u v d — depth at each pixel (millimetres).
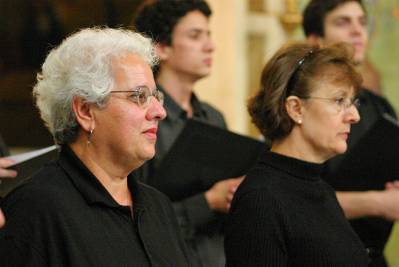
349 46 7309
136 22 9711
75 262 5680
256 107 7301
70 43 6109
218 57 14141
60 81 6051
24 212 5754
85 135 6082
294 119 7125
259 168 7020
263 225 6562
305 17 10805
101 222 5914
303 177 6992
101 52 6016
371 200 8891
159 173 8414
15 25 15375
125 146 6000
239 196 6793
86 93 5957
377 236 9188
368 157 8891
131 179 6379
